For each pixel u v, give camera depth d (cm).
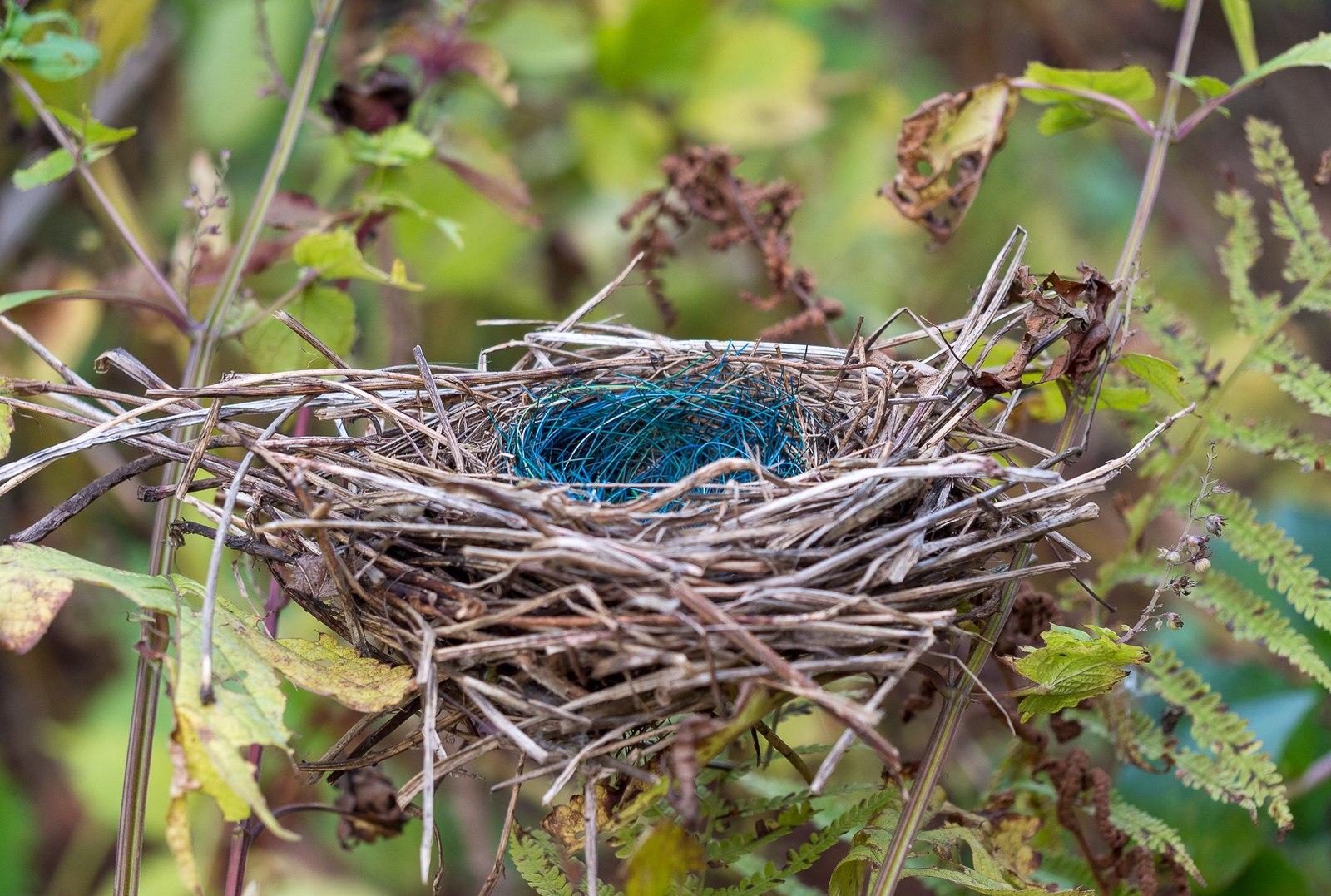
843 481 80
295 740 99
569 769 79
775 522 81
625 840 83
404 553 81
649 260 93
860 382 85
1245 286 90
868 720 77
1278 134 89
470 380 85
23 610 79
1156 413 90
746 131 104
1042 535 81
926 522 80
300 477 79
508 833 80
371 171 94
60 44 86
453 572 81
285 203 91
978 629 85
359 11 101
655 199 93
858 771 102
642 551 79
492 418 85
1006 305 85
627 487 82
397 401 84
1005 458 85
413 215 101
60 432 105
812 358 86
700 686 79
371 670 80
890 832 84
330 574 80
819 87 106
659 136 105
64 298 84
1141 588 103
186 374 87
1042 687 82
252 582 86
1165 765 88
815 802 88
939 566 80
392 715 82
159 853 103
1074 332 83
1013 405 85
